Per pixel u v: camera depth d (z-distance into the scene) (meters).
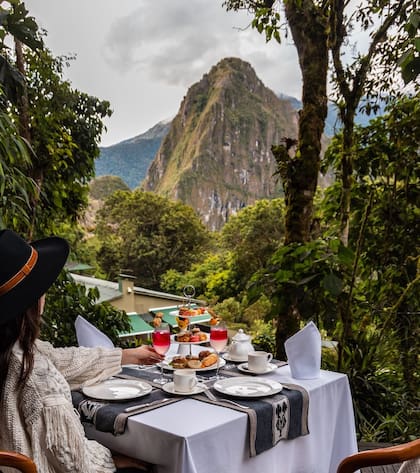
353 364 3.37
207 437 1.46
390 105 3.69
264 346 4.00
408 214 3.82
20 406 1.30
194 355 2.32
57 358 1.82
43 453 1.29
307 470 1.85
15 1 2.68
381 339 3.46
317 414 1.89
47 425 1.28
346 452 2.02
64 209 4.52
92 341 2.11
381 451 1.17
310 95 3.38
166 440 1.45
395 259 3.89
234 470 1.55
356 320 3.56
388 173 3.79
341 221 3.47
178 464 1.42
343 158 3.46
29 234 3.31
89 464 1.35
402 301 3.64
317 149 3.38
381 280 3.83
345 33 3.36
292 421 1.74
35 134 3.88
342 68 3.35
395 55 3.38
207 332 2.74
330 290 2.87
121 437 1.58
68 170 4.55
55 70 4.23
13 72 2.62
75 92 4.41
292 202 3.41
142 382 1.87
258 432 1.60
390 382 3.51
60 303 3.58
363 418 3.06
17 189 2.55
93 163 4.83
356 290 3.46
